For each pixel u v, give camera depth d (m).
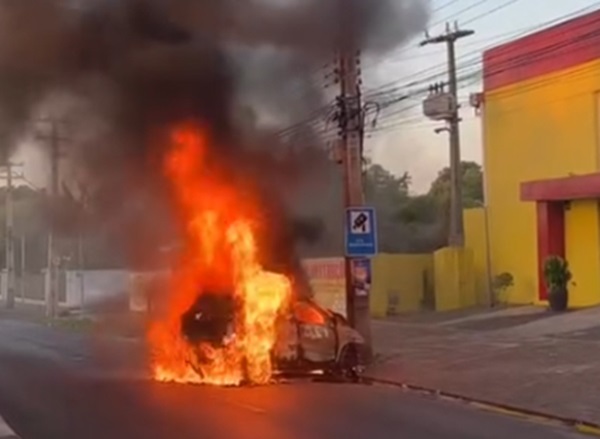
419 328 24.97
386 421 12.08
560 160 27.16
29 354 23.77
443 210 41.69
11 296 54.41
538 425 11.95
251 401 13.98
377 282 30.20
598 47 25.80
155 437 10.98
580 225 26.09
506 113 29.09
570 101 26.78
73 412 13.20
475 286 30.11
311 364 16.83
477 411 13.17
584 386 14.51
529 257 28.20
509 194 29.02
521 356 18.16
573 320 22.88
